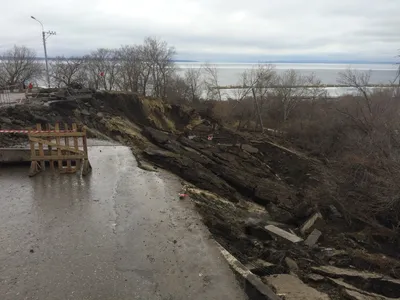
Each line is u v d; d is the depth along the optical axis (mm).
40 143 10070
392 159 17984
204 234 7227
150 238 6891
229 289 5469
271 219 14734
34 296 5059
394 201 15266
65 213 7801
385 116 26719
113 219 7609
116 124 23000
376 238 13766
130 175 10688
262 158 30672
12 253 6152
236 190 18656
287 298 6195
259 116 46375
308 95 54625
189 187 11469
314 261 9984
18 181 9711
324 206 17078
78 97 25031
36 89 32781
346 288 7730
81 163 10836
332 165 26828
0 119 16125
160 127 32219
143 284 5457
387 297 8070
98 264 5914
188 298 5203
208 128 37125
